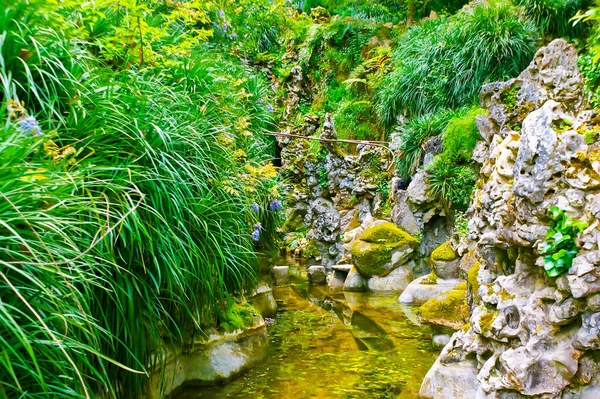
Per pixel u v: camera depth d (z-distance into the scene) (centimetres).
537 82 364
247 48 725
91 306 173
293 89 926
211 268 241
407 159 589
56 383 137
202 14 406
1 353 115
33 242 125
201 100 323
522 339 196
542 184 189
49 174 144
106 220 167
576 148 186
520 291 209
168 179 213
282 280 577
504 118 389
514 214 206
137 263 197
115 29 267
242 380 261
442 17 806
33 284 131
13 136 132
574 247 181
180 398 237
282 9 998
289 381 259
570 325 186
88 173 175
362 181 657
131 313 183
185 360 251
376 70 845
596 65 356
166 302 225
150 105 240
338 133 795
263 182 393
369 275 521
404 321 379
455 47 646
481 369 217
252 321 297
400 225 544
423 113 660
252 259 336
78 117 197
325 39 953
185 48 347
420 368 276
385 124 734
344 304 452
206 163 271
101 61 264
